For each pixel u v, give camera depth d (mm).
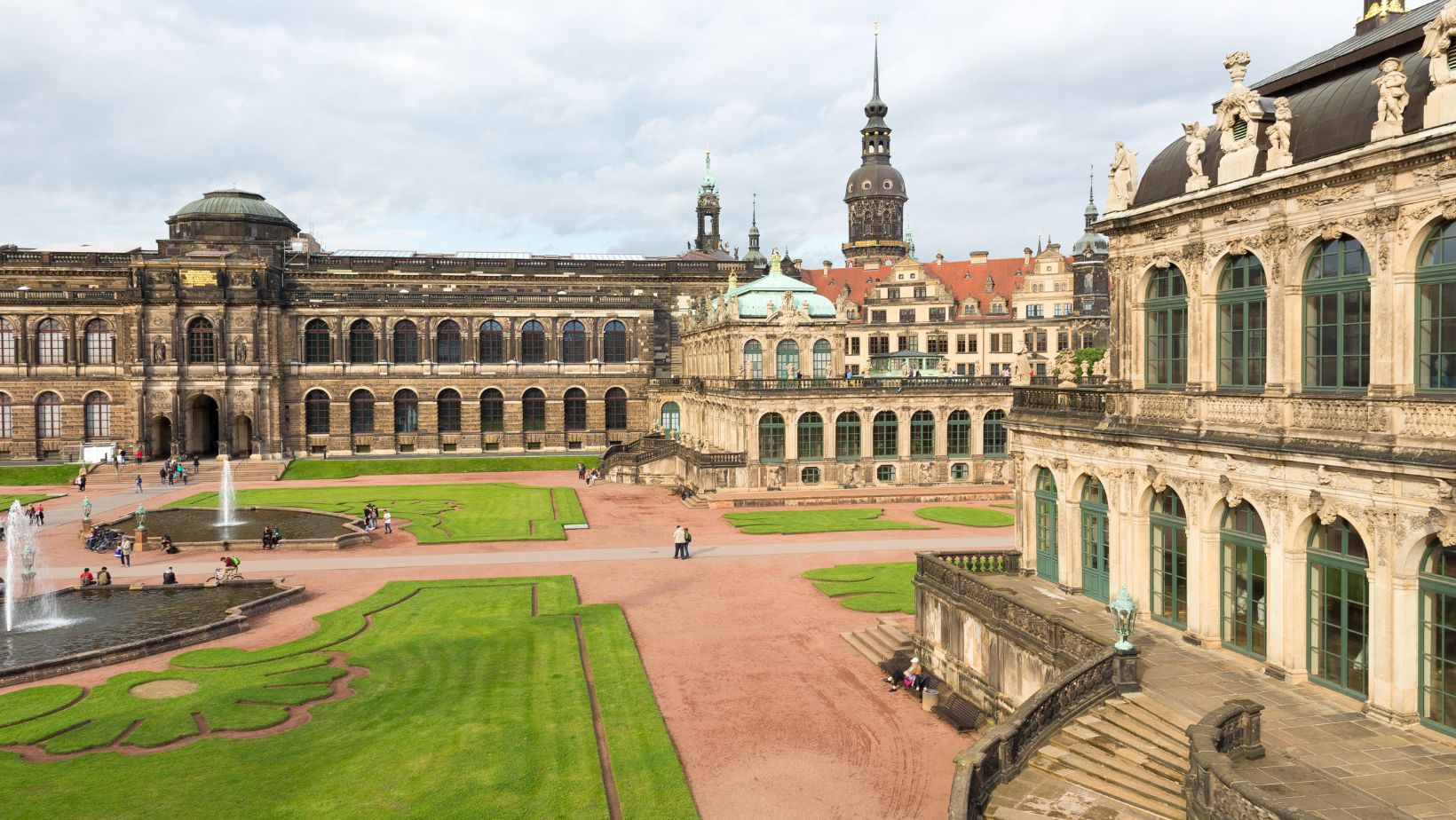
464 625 45688
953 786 23219
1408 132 25109
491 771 29312
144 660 40594
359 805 27156
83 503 82875
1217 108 31328
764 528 72188
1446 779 22125
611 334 130125
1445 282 24094
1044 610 36594
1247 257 30438
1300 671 28219
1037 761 25688
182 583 53969
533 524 74188
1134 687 28188
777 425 90438
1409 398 24625
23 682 37781
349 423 121938
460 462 114500
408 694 36156
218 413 116750
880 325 137625
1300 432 27875
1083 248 129375
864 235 182125
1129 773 24344
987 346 134000
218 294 115375
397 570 58625
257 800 27469
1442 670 24312
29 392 115188
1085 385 48562
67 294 115250
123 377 116000
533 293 136500
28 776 28984
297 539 67062
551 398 127250
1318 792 21578
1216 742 22125
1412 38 26938
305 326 121000
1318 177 26672
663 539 68625
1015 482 43281
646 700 35875
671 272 142500
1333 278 27328
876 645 42250
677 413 125500
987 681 34781
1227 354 31406
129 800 27375
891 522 74688
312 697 35688
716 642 43656
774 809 27766
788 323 92688
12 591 49031
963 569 42000
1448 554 23969
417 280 135875
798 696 36875
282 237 136750
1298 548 28000
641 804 27703
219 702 35000
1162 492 33969
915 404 92250
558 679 37781
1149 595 34750
